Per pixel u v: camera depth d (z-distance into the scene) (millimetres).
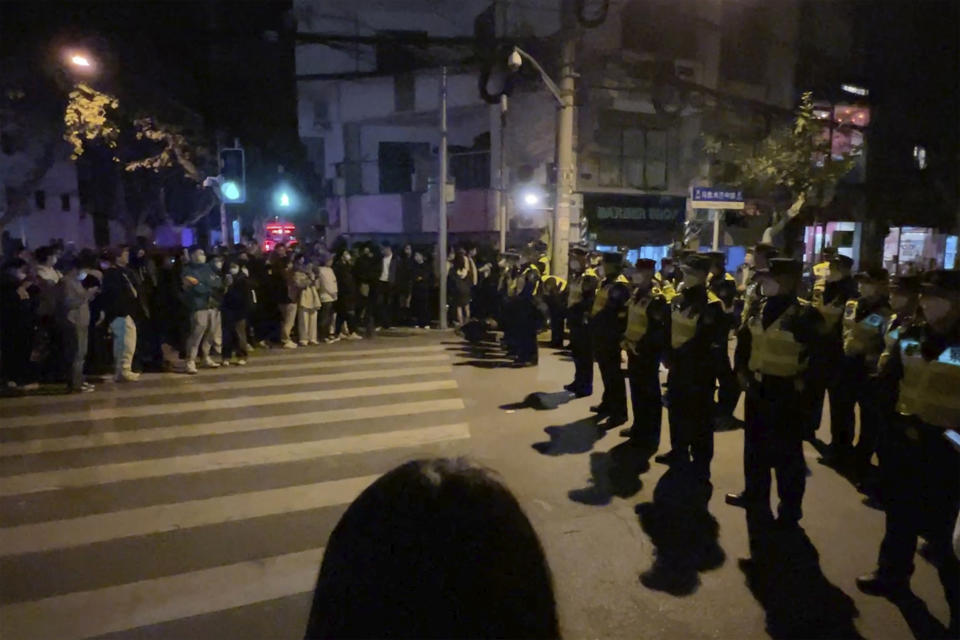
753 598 4141
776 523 5102
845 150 23219
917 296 4953
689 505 5527
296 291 12852
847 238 23938
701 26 20359
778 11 21703
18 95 13461
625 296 7648
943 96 24828
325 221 27578
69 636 3746
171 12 18828
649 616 3932
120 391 9312
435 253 17625
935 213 25078
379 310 15523
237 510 5445
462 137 24391
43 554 4695
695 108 20516
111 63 15945
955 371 3783
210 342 11055
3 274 9344
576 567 4496
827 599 4137
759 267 7281
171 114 19562
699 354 5895
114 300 9711
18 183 24266
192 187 28453
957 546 2949
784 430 4965
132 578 4371
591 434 7469
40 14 13359
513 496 1046
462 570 930
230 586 4277
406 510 968
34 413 8195
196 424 7781
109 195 27484
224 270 11305
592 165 19547
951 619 3838
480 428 7707
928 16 24172
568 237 14445
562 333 13172
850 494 5809
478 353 12414
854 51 23375
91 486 5938
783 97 22188
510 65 13578
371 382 9961
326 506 5535
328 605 958
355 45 25062
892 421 4145
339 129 26391
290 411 8359
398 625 914
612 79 19359
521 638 936
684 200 20703
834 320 5938
